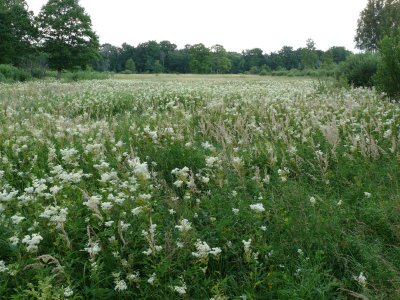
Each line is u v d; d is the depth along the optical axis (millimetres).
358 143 7492
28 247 3822
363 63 23172
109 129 9164
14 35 57594
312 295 3578
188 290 3740
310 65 84562
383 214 4637
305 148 7457
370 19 62312
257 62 140625
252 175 6195
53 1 58281
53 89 22031
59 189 4871
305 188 5680
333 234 4434
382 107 11031
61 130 8484
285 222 4520
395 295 3475
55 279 3725
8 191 5598
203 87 22562
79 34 59219
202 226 4648
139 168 4801
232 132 8883
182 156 6973
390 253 4211
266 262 4027
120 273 3824
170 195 5316
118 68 139500
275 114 10875
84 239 4250
